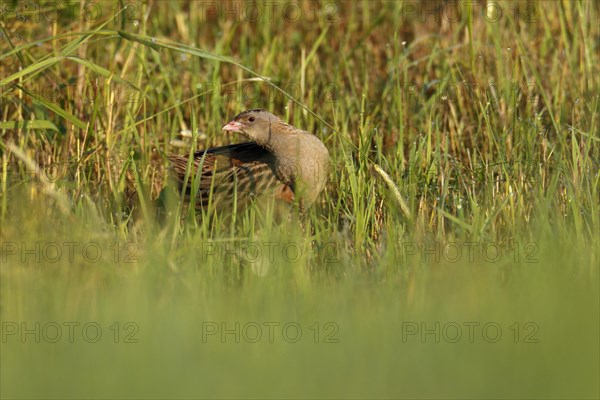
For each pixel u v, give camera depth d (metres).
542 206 13.80
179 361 9.53
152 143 17.34
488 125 16.34
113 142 15.88
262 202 15.09
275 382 9.12
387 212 14.75
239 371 9.32
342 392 8.98
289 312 11.18
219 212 15.40
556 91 17.95
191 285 11.67
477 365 9.45
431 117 17.19
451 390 9.03
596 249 12.69
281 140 14.96
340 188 15.27
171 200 15.06
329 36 21.28
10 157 16.22
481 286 11.67
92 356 9.72
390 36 20.84
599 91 17.23
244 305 11.22
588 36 18.91
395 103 17.88
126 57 18.20
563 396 8.91
